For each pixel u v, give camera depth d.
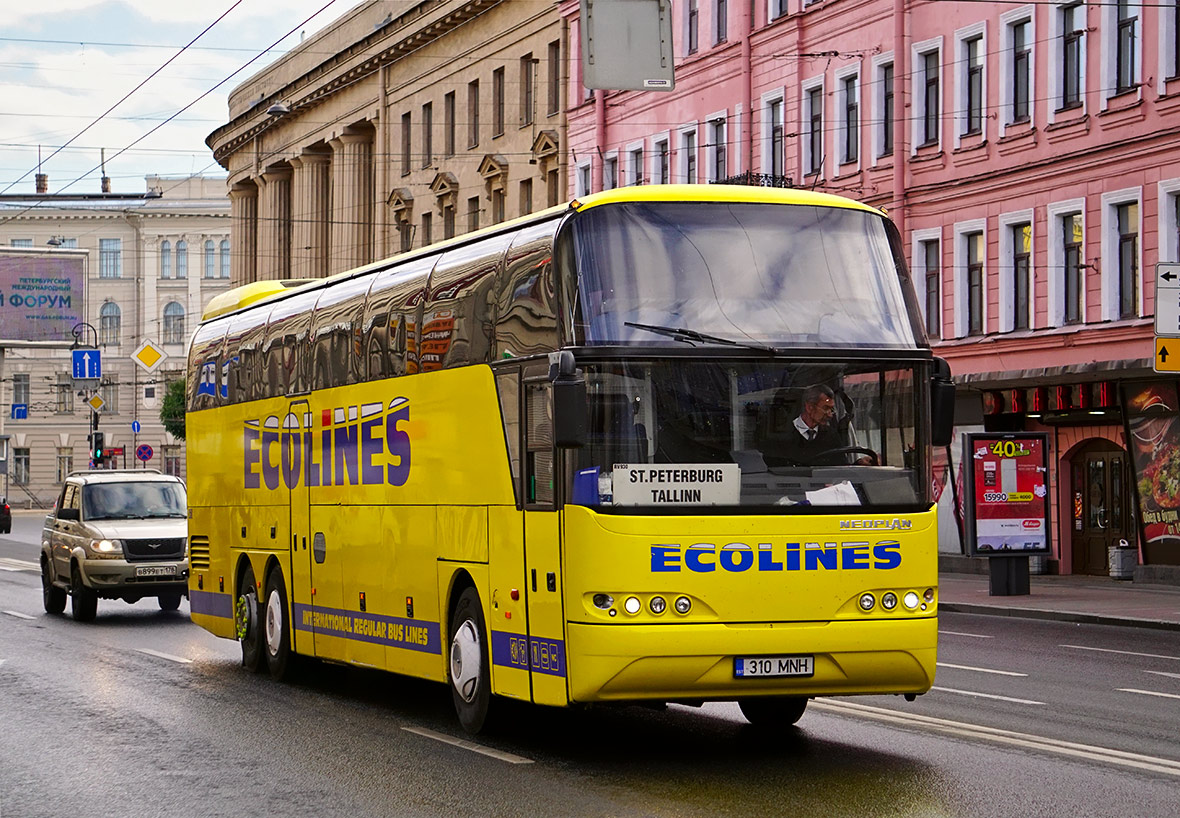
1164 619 23.95
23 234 104.50
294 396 17.17
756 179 34.09
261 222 75.25
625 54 22.20
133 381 104.69
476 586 12.70
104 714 14.64
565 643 11.15
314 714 14.60
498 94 54.72
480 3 54.34
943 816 9.38
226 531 19.47
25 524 79.38
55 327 70.62
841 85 40.03
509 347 12.19
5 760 12.15
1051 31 34.25
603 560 10.87
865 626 11.08
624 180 48.19
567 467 11.14
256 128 73.56
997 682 16.25
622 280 11.23
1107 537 34.19
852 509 11.16
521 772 11.20
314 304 16.86
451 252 13.78
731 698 11.02
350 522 15.52
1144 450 32.31
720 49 43.88
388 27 60.34
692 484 10.96
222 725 13.88
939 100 37.34
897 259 11.79
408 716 14.45
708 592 10.88
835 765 11.20
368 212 64.94
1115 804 9.69
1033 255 34.91
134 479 27.05
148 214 104.75
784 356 11.20
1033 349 34.78
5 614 27.03
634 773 11.05
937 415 11.42
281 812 9.95
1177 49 31.58
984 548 29.17
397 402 14.44
